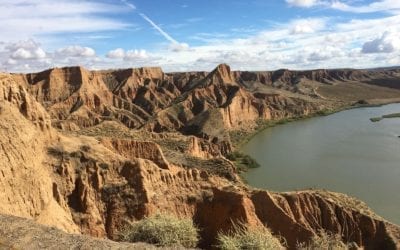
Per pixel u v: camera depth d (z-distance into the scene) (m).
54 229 23.95
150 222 27.52
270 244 26.56
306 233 45.62
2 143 37.19
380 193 73.62
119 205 46.16
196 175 52.34
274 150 117.12
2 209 32.84
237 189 49.91
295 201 49.62
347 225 49.38
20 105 45.53
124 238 27.58
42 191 40.09
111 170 48.38
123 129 116.38
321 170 91.31
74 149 48.06
